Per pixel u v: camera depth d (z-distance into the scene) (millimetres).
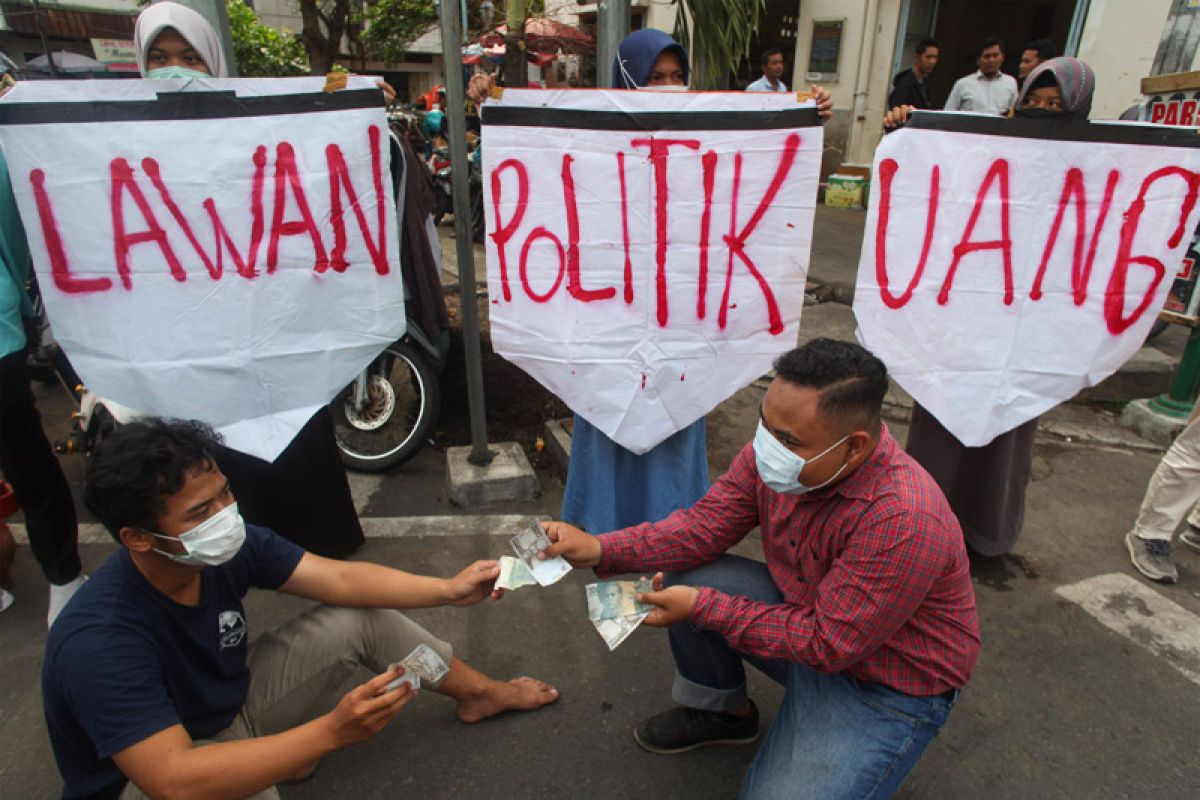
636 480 2658
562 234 2301
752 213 2301
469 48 7438
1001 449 2609
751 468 1837
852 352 1438
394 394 3586
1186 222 2387
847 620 1489
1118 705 2270
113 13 12805
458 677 2070
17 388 2203
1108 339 2500
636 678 2357
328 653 1811
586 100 2176
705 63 3547
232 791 1374
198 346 2250
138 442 1347
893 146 2262
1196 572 2914
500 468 3326
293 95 2141
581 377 2455
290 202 2205
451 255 7191
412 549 2971
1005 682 2348
